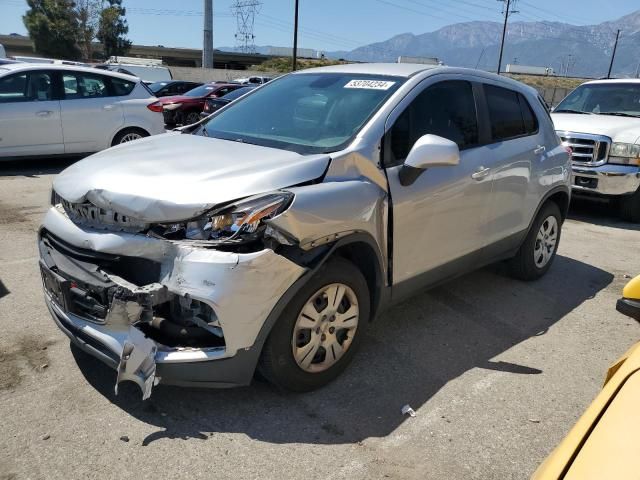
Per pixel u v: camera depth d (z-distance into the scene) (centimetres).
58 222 303
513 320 436
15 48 7362
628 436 140
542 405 319
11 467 252
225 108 429
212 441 274
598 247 666
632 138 766
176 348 270
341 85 388
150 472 252
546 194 492
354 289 319
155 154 326
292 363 296
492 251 443
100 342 278
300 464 261
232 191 271
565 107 945
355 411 304
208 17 4000
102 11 5203
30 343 360
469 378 345
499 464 268
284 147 338
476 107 418
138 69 2614
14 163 1016
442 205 370
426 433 288
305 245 282
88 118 948
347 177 314
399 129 349
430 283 389
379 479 254
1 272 481
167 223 268
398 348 379
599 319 446
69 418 287
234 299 261
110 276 271
